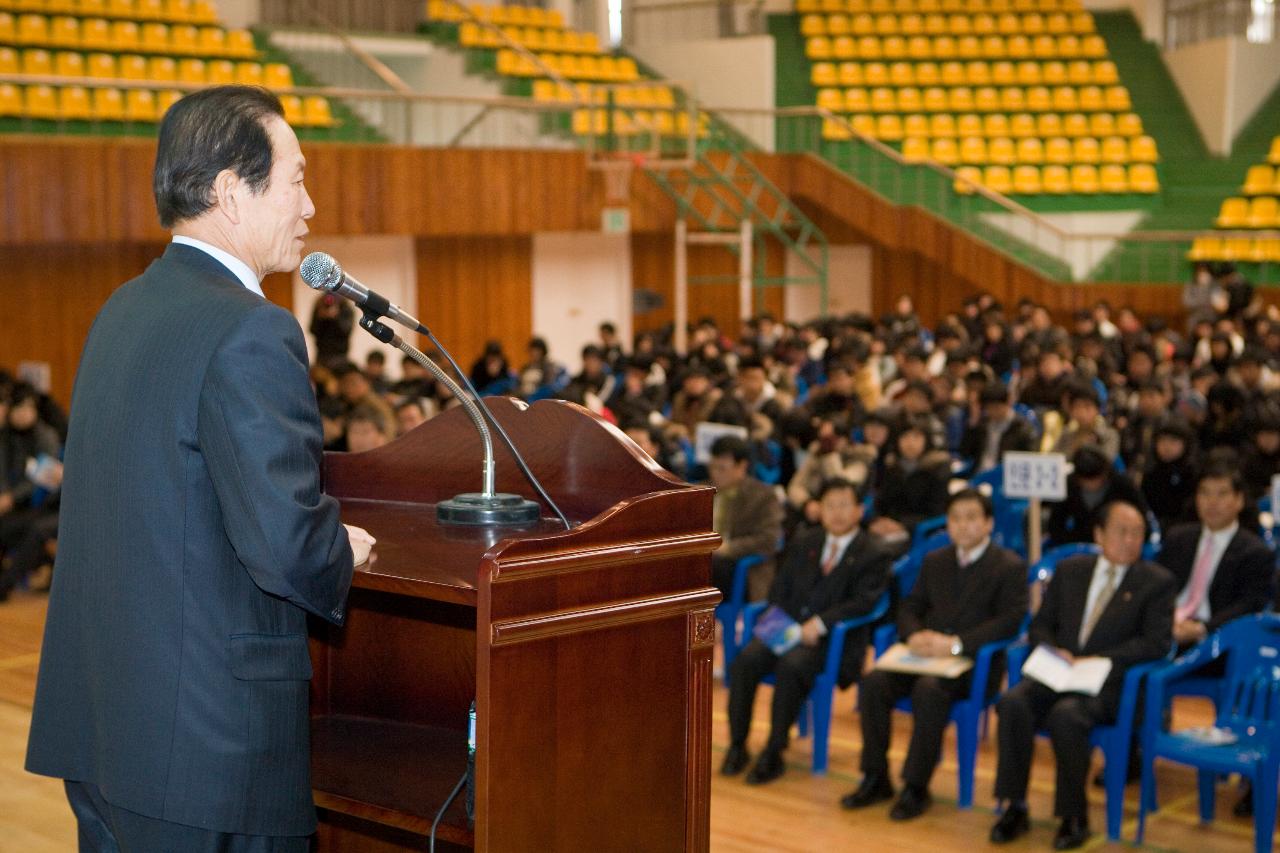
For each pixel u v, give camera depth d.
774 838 4.73
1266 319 13.36
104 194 11.59
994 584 5.20
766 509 6.61
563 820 1.92
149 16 14.49
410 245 14.96
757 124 17.28
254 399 1.72
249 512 1.70
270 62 14.91
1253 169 18.16
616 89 15.70
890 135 19.06
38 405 8.65
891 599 6.18
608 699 1.97
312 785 2.15
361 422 7.24
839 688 5.47
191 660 1.75
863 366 11.04
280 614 1.83
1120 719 4.69
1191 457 7.38
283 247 1.94
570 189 14.77
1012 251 17.36
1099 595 4.99
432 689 2.46
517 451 2.32
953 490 7.84
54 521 8.10
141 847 1.78
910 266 18.84
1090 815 4.98
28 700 5.71
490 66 16.69
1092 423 8.31
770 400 9.34
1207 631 5.20
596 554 1.91
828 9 20.53
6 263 12.10
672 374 11.88
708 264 18.34
